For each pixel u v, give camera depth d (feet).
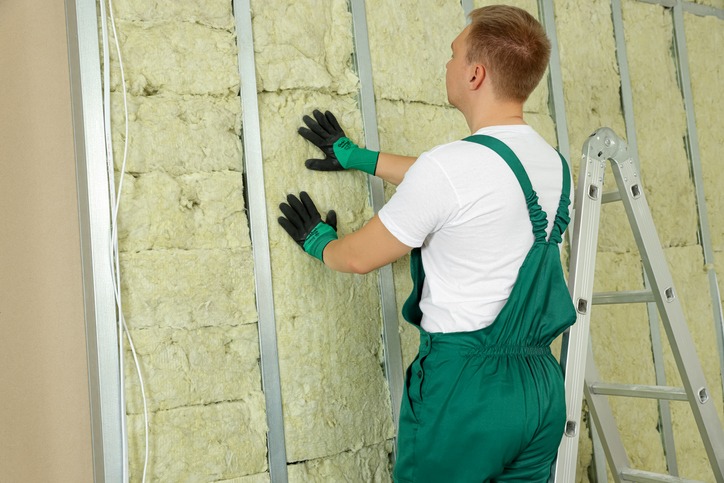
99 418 5.59
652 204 9.62
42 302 6.53
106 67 5.82
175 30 6.22
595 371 6.94
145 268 5.90
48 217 6.40
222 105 6.40
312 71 6.90
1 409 7.29
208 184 6.24
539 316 5.33
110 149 5.78
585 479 8.61
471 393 5.10
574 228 6.08
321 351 6.65
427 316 5.55
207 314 6.13
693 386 6.34
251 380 6.31
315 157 6.84
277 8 6.79
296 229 6.39
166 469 5.85
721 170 10.64
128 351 5.76
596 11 9.33
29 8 6.67
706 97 10.58
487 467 5.07
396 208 5.25
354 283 6.94
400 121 7.47
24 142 6.75
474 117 5.65
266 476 6.30
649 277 6.53
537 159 5.41
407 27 7.63
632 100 9.57
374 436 6.89
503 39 5.39
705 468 9.85
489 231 5.17
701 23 10.67
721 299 10.39
